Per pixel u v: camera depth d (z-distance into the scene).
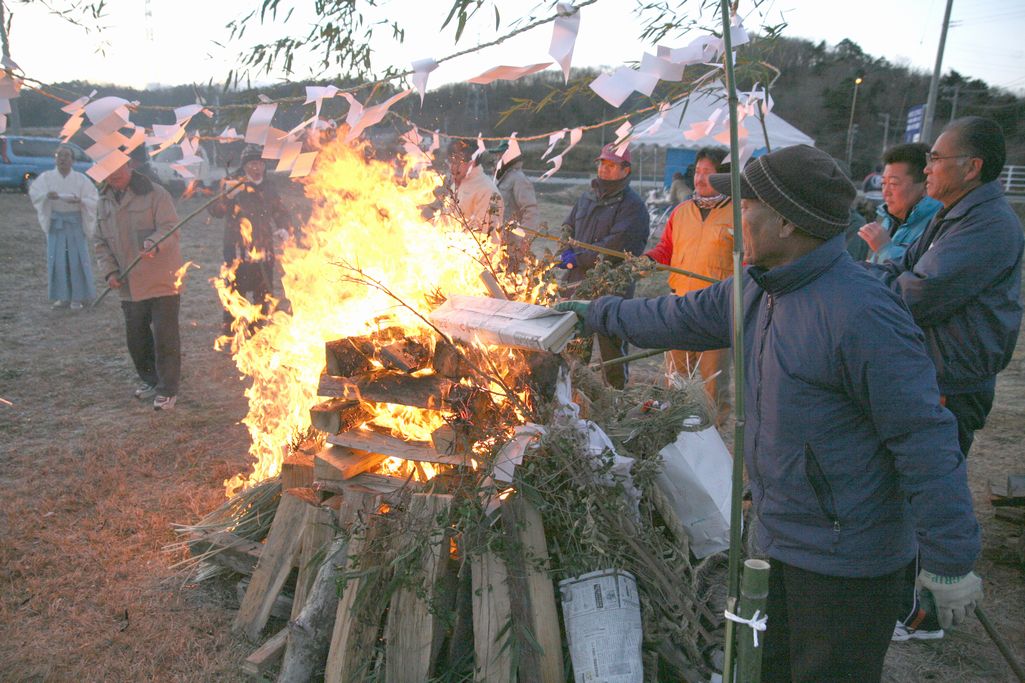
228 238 6.61
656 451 2.70
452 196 2.92
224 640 2.76
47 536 3.41
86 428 4.81
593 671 2.27
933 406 1.52
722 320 2.00
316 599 2.46
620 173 4.72
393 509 2.42
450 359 2.42
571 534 2.30
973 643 2.93
